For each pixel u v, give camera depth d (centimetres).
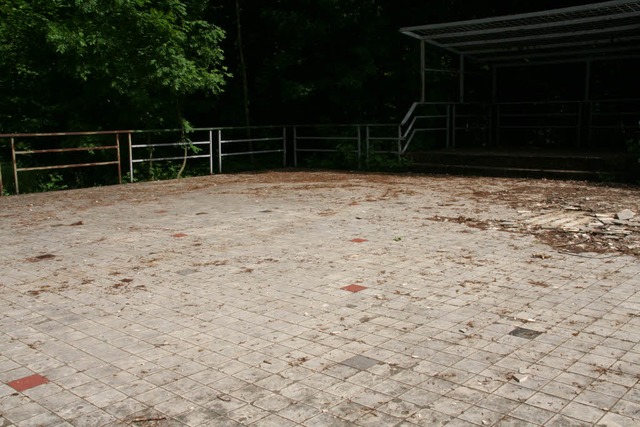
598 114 1816
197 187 1367
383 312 502
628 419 327
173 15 1541
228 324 482
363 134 1852
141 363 411
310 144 2089
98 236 830
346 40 1944
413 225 864
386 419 332
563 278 589
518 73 1986
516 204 1020
